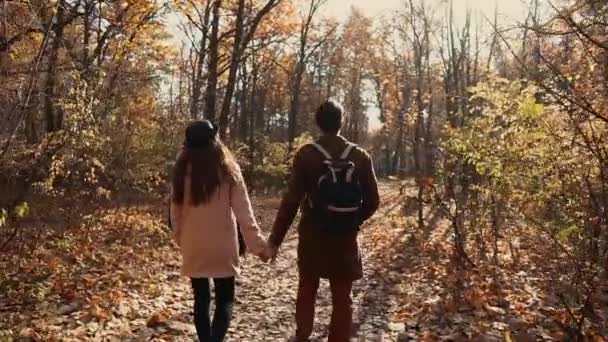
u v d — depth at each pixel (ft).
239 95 132.05
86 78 31.81
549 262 25.88
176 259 32.32
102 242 34.17
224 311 13.93
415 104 72.54
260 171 97.76
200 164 13.52
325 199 12.96
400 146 152.35
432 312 19.97
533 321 17.85
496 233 28.35
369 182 13.34
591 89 15.20
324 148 13.29
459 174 29.32
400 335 17.44
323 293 23.61
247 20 73.26
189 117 58.75
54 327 17.30
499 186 23.27
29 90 20.22
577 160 17.89
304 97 173.06
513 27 14.88
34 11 22.03
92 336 16.72
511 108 23.40
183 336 17.30
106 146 35.55
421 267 30.66
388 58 146.51
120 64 39.78
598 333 15.25
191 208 13.58
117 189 39.52
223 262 13.53
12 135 20.12
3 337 14.70
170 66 57.93
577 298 16.78
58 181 33.14
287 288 25.14
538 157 20.83
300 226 13.51
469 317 18.99
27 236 30.78
